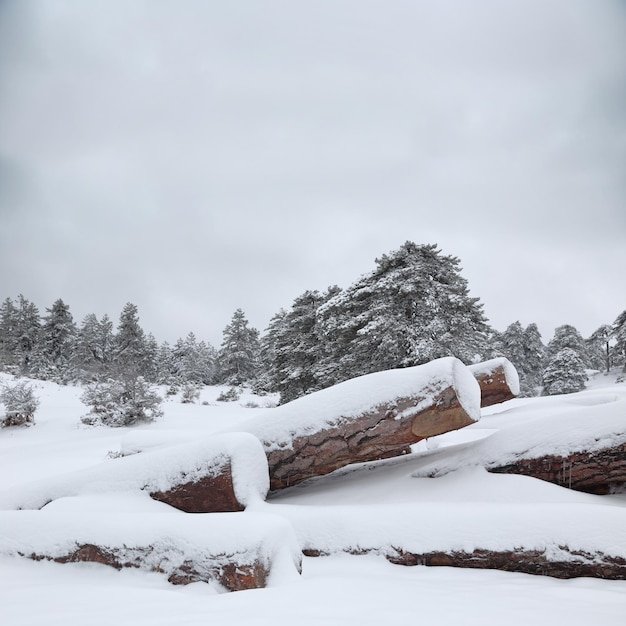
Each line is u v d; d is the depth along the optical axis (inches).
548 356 2256.4
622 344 1897.1
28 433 773.3
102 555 142.1
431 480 205.8
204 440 201.8
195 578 127.3
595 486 185.5
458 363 201.6
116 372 855.1
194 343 2741.1
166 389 1565.0
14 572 143.3
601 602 103.1
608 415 187.5
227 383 2164.1
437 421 194.4
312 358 1114.7
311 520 168.2
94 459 492.1
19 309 2358.5
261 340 1706.4
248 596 110.4
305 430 208.8
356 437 202.4
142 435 279.9
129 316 2193.7
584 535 129.6
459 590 116.3
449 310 816.3
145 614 95.3
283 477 214.8
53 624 88.3
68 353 2175.2
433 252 840.9
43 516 160.2
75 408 999.6
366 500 202.1
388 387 201.3
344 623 84.9
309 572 145.0
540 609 96.5
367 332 789.2
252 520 135.8
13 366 1478.8
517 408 339.6
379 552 150.9
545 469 191.3
